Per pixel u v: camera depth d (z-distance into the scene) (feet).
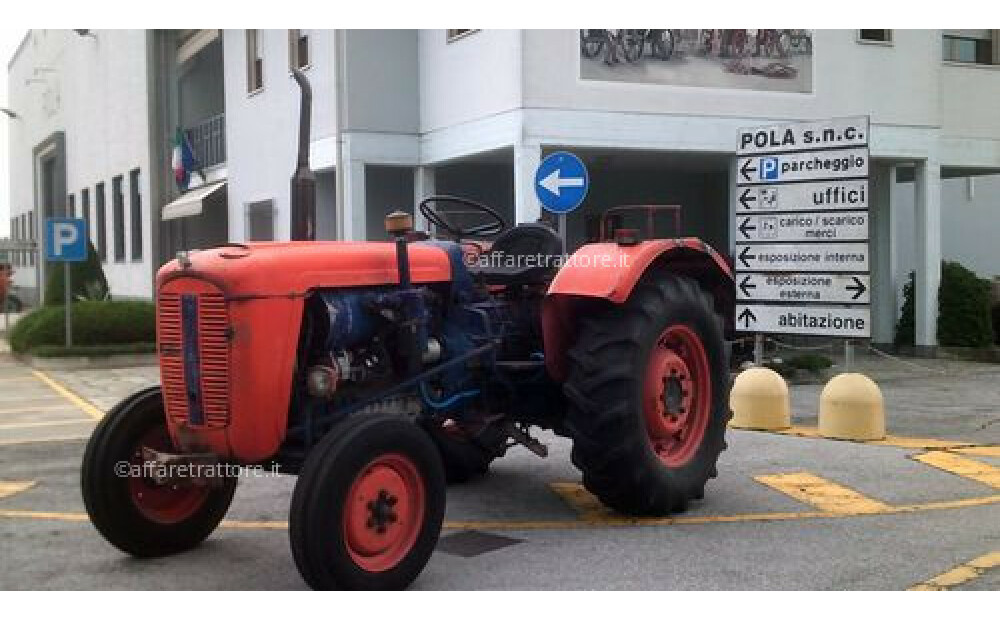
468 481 22.03
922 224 51.85
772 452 25.17
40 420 32.24
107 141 92.27
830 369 45.60
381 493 14.32
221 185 69.00
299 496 13.62
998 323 56.85
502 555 16.56
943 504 19.99
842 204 29.45
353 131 48.16
